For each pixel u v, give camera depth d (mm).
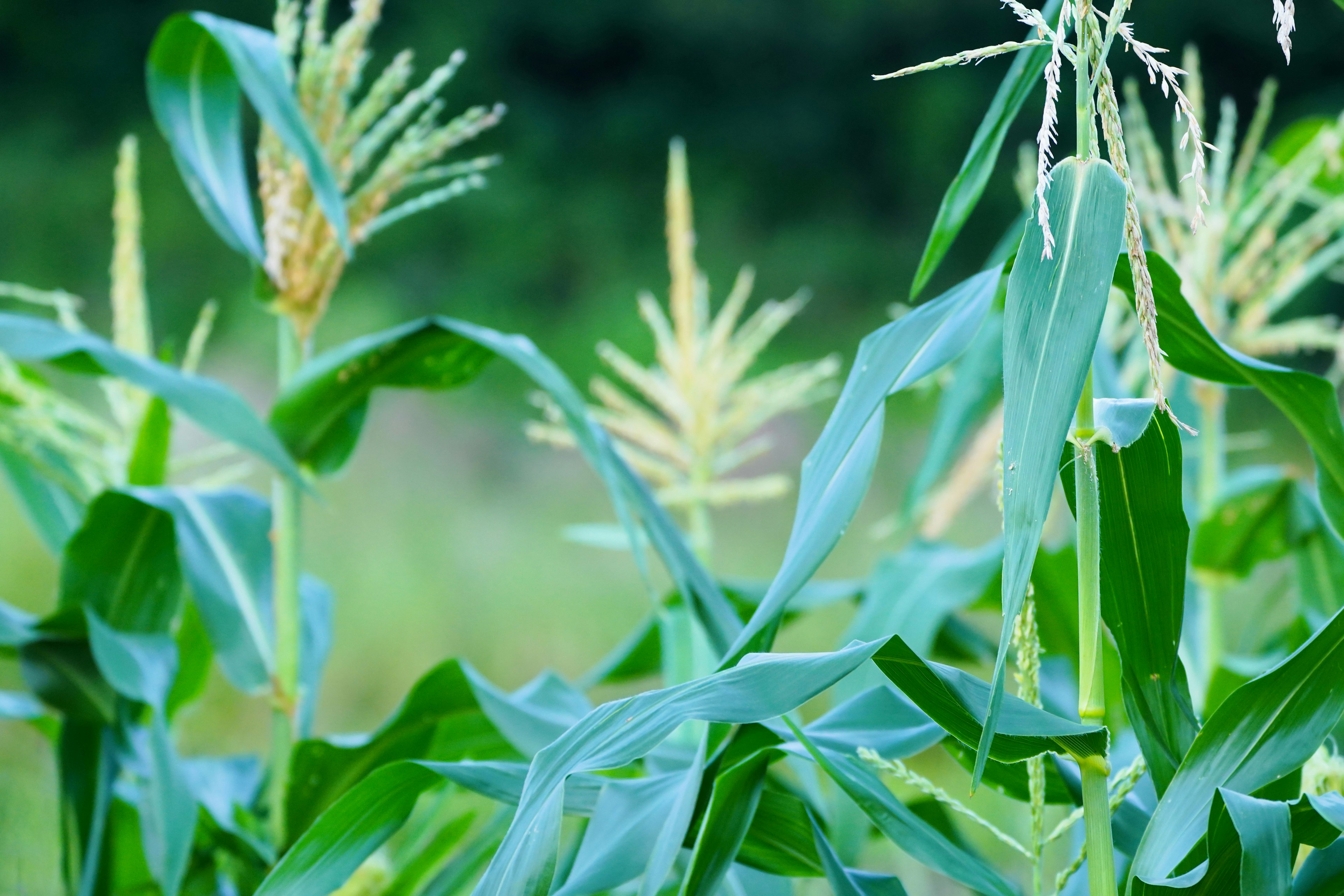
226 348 30188
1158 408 4012
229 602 4703
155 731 4578
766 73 47875
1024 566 3820
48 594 13719
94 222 37875
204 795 4805
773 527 21766
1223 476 5551
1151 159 4977
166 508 4707
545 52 47781
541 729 4582
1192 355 4191
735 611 4605
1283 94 40938
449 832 4797
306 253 4750
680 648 5293
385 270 39156
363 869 4762
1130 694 4102
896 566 5191
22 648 4688
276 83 4570
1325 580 5074
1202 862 4109
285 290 4773
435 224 41062
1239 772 3996
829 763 4121
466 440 26438
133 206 5020
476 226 41688
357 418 4781
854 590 5566
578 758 3975
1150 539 4059
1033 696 4078
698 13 46562
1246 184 5715
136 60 43719
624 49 47938
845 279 42031
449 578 18812
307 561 18297
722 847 4125
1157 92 38406
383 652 16469
